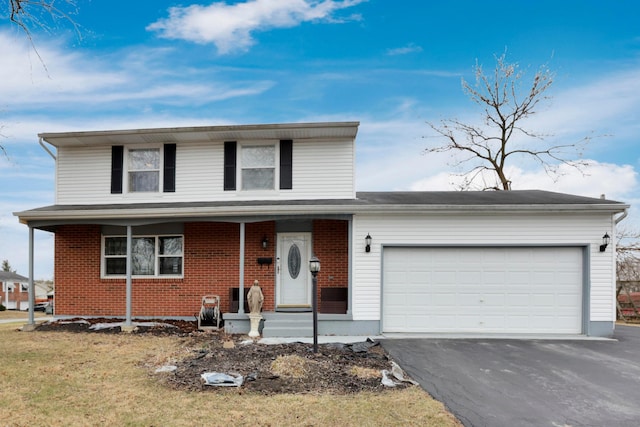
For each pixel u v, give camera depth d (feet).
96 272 39.17
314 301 26.08
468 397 18.16
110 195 39.40
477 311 33.58
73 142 39.22
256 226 38.06
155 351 26.58
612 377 21.38
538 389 19.39
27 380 19.97
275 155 38.83
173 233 38.93
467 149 77.61
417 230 33.96
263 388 18.65
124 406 16.62
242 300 33.88
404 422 15.25
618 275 72.02
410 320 33.68
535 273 33.58
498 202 34.81
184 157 39.29
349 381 19.77
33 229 36.14
